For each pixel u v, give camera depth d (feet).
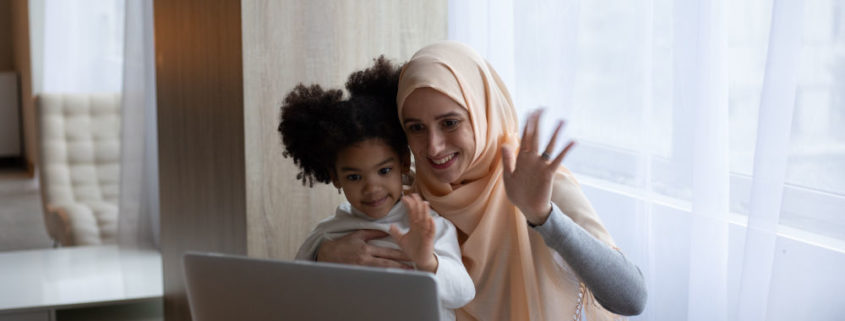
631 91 5.94
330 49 5.86
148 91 10.54
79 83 18.52
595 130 6.27
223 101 6.05
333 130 4.39
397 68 4.95
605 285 4.10
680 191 5.63
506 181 3.99
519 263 4.69
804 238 4.68
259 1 5.57
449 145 4.51
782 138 4.62
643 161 5.87
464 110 4.48
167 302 8.23
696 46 5.27
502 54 7.05
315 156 4.65
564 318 4.64
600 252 4.09
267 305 3.72
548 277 4.64
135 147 10.69
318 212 5.91
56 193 13.55
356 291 3.47
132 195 10.66
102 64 18.22
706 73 5.21
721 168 5.22
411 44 6.17
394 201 4.65
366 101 4.53
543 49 6.59
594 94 6.26
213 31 6.17
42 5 22.44
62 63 18.66
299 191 5.83
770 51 4.61
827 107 4.60
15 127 25.40
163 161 8.12
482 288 4.79
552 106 6.48
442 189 4.77
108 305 8.64
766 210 4.68
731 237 5.33
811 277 4.69
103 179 13.92
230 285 3.79
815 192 4.65
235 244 6.00
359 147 4.45
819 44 4.57
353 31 5.92
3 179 23.24
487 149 4.68
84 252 10.22
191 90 6.93
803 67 4.58
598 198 6.27
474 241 4.65
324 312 3.58
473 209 4.67
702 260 5.28
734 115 5.31
